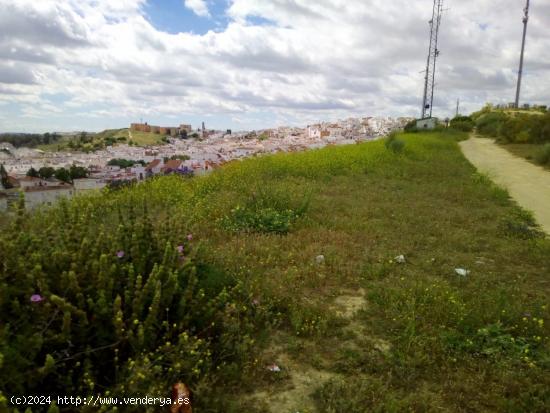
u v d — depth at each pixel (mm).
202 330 3400
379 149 20703
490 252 6727
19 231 3344
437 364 3490
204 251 4562
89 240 3561
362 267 5543
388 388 3182
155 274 3197
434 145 27984
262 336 3715
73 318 2783
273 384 3178
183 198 8531
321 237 6711
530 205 11078
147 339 2953
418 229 7738
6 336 2422
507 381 3270
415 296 4664
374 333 3977
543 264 6195
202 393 2855
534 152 24656
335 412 2861
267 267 5348
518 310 4492
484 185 13477
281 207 8328
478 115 66062
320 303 4508
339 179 13031
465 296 4855
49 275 2951
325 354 3615
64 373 2662
